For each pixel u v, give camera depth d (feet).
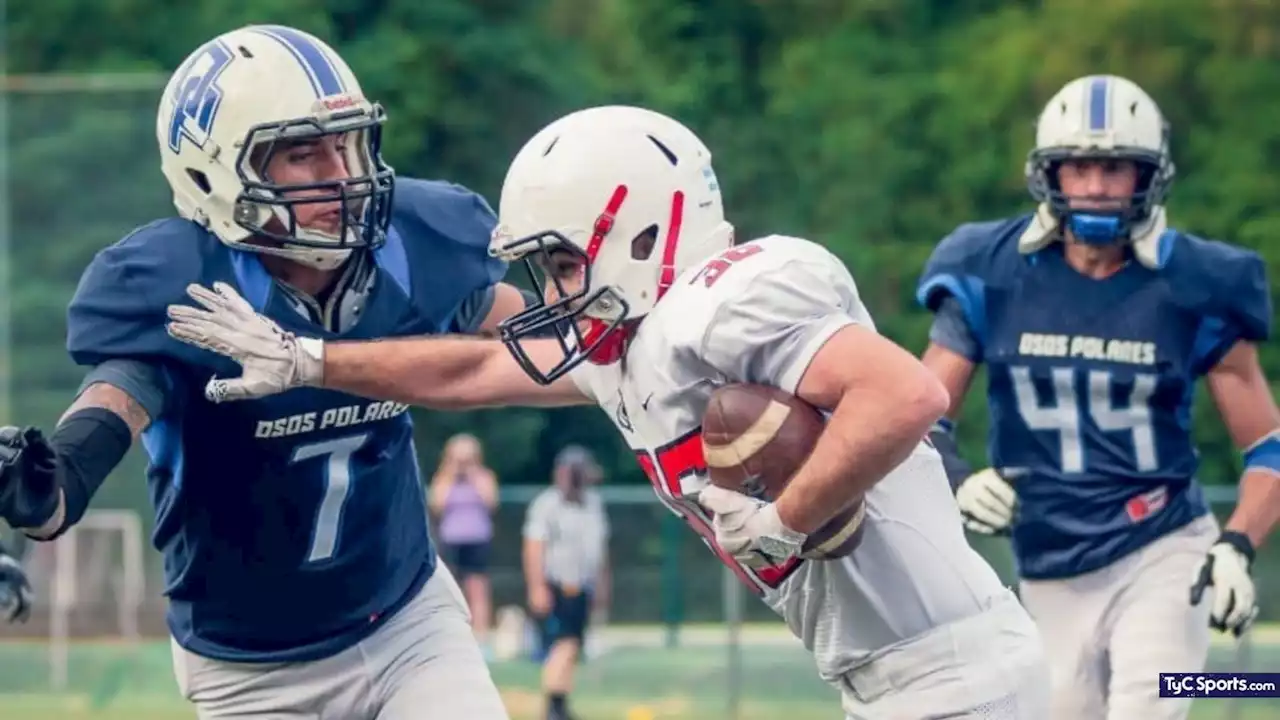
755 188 257.14
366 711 53.26
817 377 39.83
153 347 48.01
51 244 129.39
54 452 43.04
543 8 256.93
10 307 128.98
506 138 243.40
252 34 50.19
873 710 44.16
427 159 238.48
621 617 142.72
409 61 236.63
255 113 48.29
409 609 53.62
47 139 129.29
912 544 43.16
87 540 128.57
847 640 44.11
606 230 41.98
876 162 247.09
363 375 46.93
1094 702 67.56
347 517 51.44
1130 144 65.77
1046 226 67.31
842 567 43.14
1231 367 66.54
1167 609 65.51
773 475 40.50
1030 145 238.89
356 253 49.70
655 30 270.26
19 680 128.47
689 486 42.86
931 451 44.34
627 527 143.64
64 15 241.35
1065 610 67.62
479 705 52.34
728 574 138.51
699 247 42.80
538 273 44.68
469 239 51.90
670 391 41.86
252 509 50.42
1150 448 66.49
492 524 150.71
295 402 49.16
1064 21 239.71
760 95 269.03
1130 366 66.28
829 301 40.47
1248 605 62.75
